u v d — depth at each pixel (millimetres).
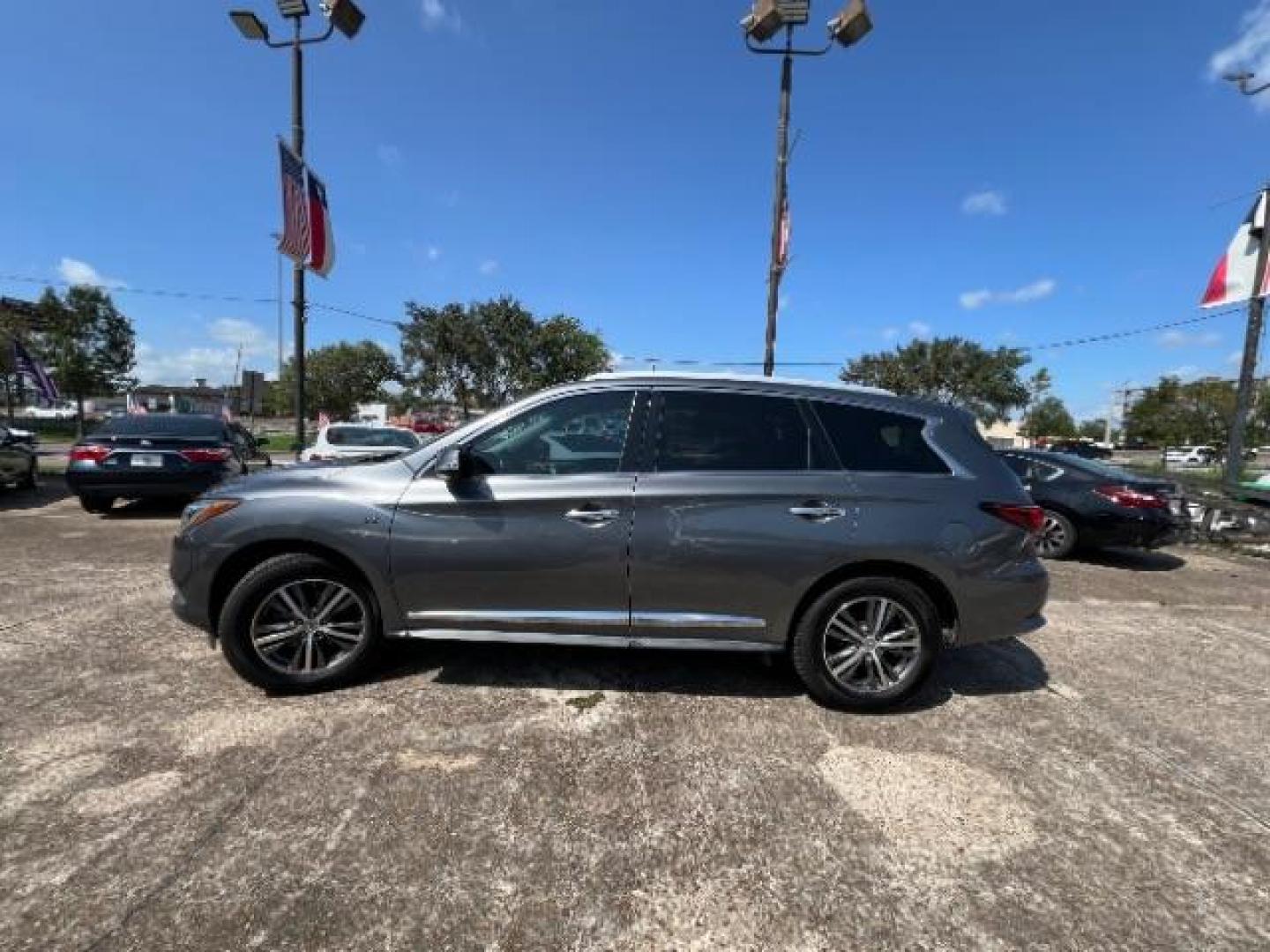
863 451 3729
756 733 3439
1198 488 10492
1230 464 11102
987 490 3711
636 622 3646
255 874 2348
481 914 2213
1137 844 2674
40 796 2738
